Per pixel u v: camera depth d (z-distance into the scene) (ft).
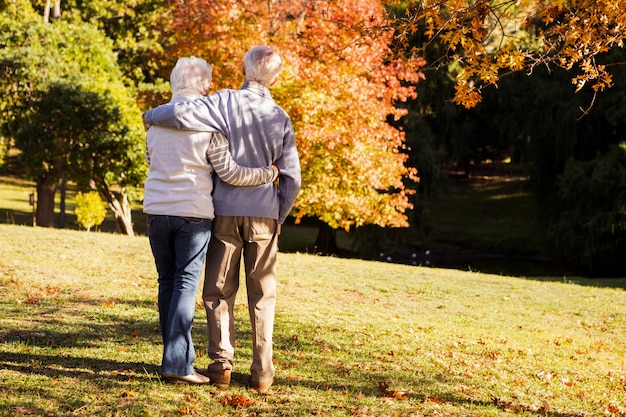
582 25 19.11
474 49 19.22
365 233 81.15
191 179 12.63
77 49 66.08
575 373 21.74
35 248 35.45
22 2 67.87
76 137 61.72
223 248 13.03
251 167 12.93
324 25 49.80
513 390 17.72
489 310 34.27
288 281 34.78
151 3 78.84
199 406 12.32
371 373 16.98
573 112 87.51
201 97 12.97
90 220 59.72
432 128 96.53
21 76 61.31
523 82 94.43
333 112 54.75
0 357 14.48
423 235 108.78
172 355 13.12
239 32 55.36
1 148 68.90
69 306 21.68
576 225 84.99
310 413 12.62
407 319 27.96
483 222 115.44
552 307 37.70
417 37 77.20
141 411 11.76
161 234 12.84
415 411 13.80
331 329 22.61
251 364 14.97
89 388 12.76
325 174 55.88
